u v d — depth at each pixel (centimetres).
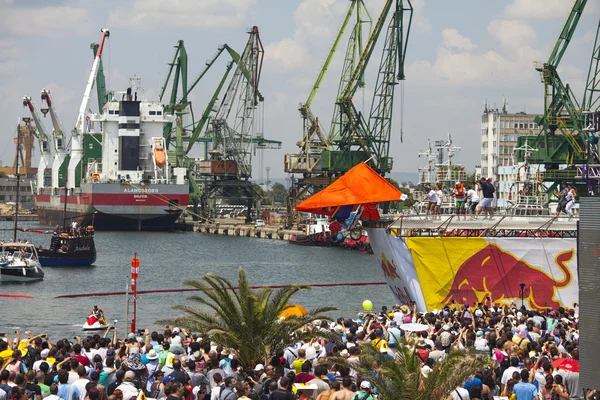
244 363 7800
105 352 7375
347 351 7112
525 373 5978
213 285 7919
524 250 13000
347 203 12938
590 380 6122
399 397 5703
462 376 5706
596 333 6091
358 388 6197
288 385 5534
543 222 13175
